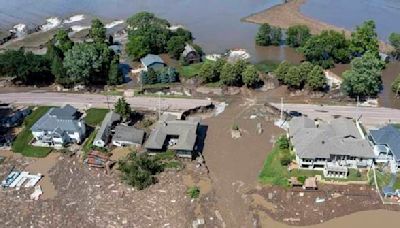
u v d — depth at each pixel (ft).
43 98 505.66
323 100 496.23
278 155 408.05
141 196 366.63
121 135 424.87
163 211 352.08
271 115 471.62
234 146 427.33
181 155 404.98
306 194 365.81
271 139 433.89
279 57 606.14
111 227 337.31
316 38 575.79
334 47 571.69
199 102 493.77
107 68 530.68
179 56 600.39
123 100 454.81
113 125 441.27
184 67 570.87
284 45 645.92
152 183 379.35
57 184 382.63
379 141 394.52
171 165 396.98
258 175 389.80
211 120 467.11
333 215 349.20
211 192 371.76
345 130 405.80
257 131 447.01
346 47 577.84
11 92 522.47
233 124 459.32
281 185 374.22
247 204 360.69
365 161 388.16
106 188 375.04
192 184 379.96
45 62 531.50
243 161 407.85
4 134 443.73
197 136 437.17
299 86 511.81
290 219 346.54
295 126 419.33
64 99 501.97
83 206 357.41
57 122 427.74
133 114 465.47
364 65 486.38
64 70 515.91
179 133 416.26
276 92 514.27
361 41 568.00
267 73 545.85
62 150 419.95
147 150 411.75
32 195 369.30
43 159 411.95
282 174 384.68
